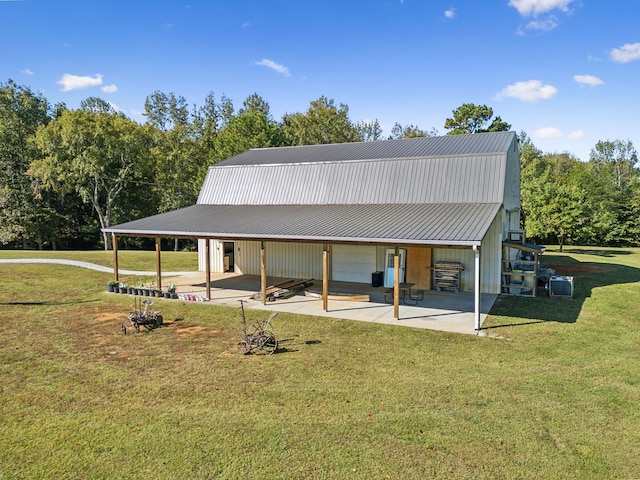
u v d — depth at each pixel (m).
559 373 8.05
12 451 5.46
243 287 17.19
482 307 13.42
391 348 9.63
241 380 7.79
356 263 18.06
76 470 5.04
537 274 15.93
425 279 16.61
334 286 17.27
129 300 14.93
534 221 30.28
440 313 12.78
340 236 12.12
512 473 4.93
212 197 21.27
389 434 5.82
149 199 41.59
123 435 5.84
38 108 38.06
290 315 12.66
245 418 6.31
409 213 14.77
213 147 43.69
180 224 16.05
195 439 5.71
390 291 14.37
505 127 45.19
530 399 6.92
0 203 34.88
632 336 10.41
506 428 5.97
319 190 18.86
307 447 5.50
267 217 16.36
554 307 13.33
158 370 8.33
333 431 5.91
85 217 39.84
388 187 17.45
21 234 35.78
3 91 35.94
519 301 14.23
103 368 8.44
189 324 11.78
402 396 7.06
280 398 7.00
